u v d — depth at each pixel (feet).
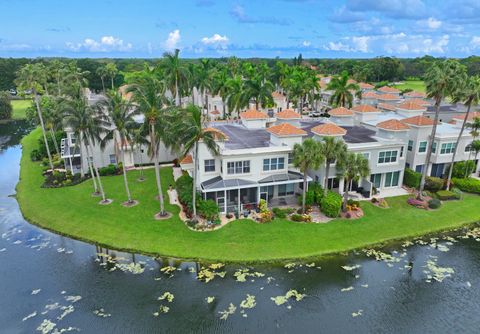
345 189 139.54
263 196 139.23
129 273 102.47
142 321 84.17
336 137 142.00
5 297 93.30
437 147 158.10
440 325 82.99
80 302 90.99
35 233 125.59
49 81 317.42
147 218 130.62
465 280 99.35
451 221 129.90
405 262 107.14
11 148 248.11
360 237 118.21
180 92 202.49
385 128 150.82
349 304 89.66
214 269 103.14
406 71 552.41
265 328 81.71
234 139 153.17
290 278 99.25
